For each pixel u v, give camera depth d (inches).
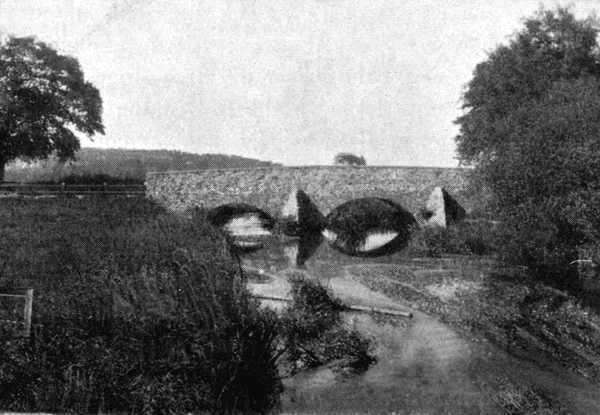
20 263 637.3
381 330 644.7
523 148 865.5
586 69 1311.5
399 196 1363.2
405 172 1360.7
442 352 572.1
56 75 1541.6
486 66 1418.6
